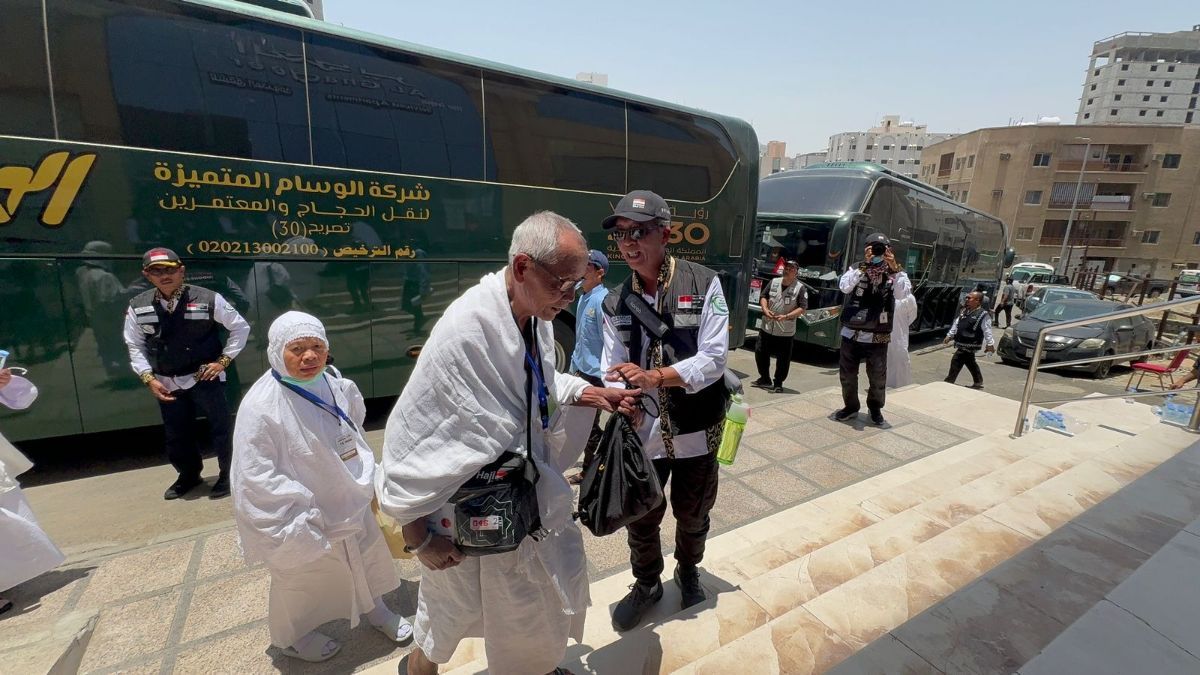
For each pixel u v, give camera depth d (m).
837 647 2.08
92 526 3.51
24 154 3.57
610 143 6.00
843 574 2.77
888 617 2.25
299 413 2.15
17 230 3.62
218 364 3.77
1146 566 2.11
